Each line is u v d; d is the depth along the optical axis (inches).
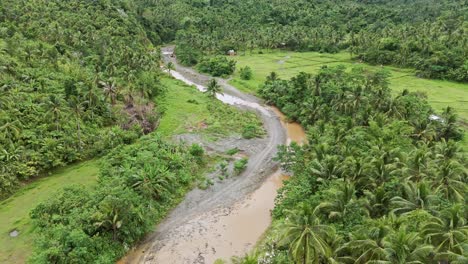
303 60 6205.7
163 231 2177.7
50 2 5861.2
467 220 1585.9
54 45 4658.0
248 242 2087.8
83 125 3191.4
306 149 2751.0
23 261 1847.9
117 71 4424.2
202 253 1996.8
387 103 3238.2
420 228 1520.7
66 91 3415.4
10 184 2475.4
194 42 6850.4
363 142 2600.9
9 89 3181.6
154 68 5221.5
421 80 4953.3
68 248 1793.8
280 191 2380.7
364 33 6619.1
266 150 3213.6
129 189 2245.3
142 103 3964.1
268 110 4220.0
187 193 2573.8
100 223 1908.2
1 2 5295.3
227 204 2461.9
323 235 1537.9
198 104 4256.9
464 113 3772.1
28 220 2162.9
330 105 3619.6
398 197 1823.3
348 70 5295.3
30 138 2805.1
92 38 5260.8
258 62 6181.1
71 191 2290.8
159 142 3019.2
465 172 2042.3
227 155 3093.0
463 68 4842.5
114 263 1891.0
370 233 1492.4
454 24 6250.0
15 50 3993.6
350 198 1872.5
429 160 2194.9
